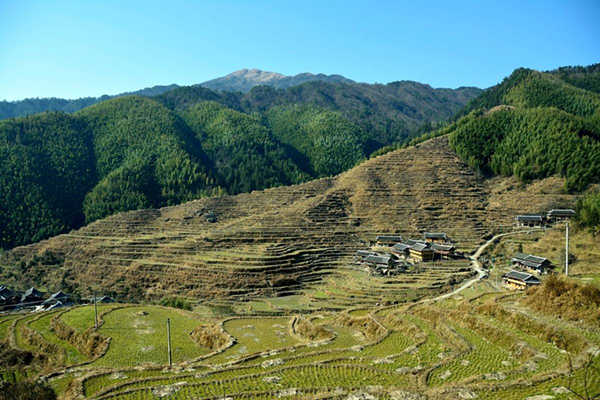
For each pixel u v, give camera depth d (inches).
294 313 3932.1
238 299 4503.0
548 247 4675.2
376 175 7598.4
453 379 1723.7
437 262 4852.4
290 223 6353.3
